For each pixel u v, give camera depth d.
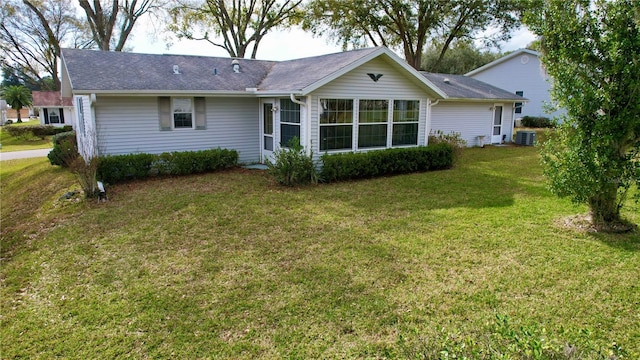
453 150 13.95
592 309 4.23
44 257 5.91
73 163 8.97
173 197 9.10
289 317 4.19
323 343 3.76
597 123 6.16
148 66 12.95
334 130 11.55
